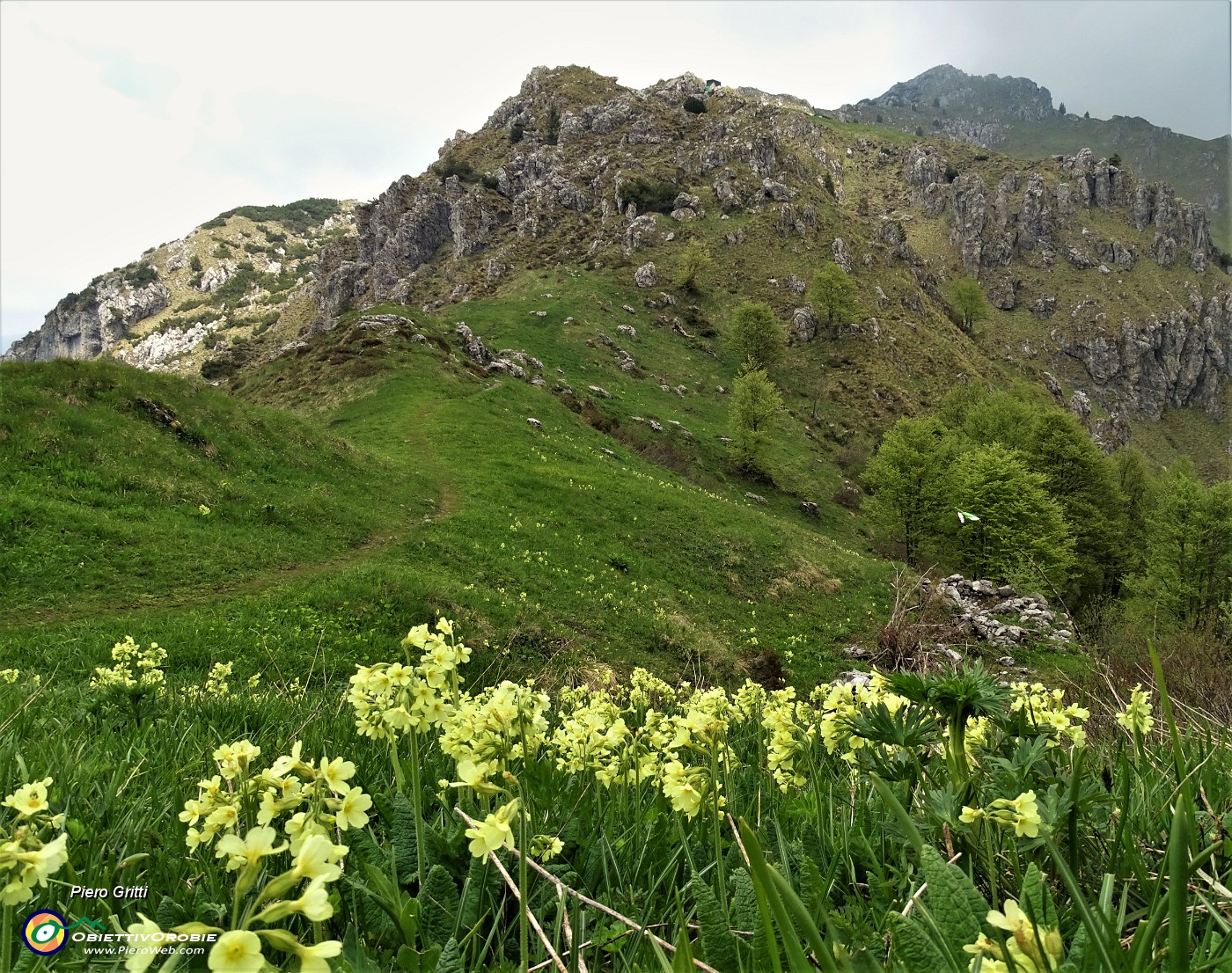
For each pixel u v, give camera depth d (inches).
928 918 46.2
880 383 3427.7
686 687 225.6
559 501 1390.3
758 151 4778.5
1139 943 39.8
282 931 33.6
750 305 3248.0
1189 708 141.6
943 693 72.3
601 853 74.6
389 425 1717.5
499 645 715.4
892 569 1503.4
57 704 237.1
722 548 1387.8
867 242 4645.7
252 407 1213.1
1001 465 1621.6
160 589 710.5
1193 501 1421.0
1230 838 59.6
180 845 78.4
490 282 3927.2
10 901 44.5
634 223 4133.9
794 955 35.3
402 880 70.6
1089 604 1402.6
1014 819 54.9
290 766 58.4
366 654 653.9
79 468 857.5
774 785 107.6
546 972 58.3
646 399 2751.0
